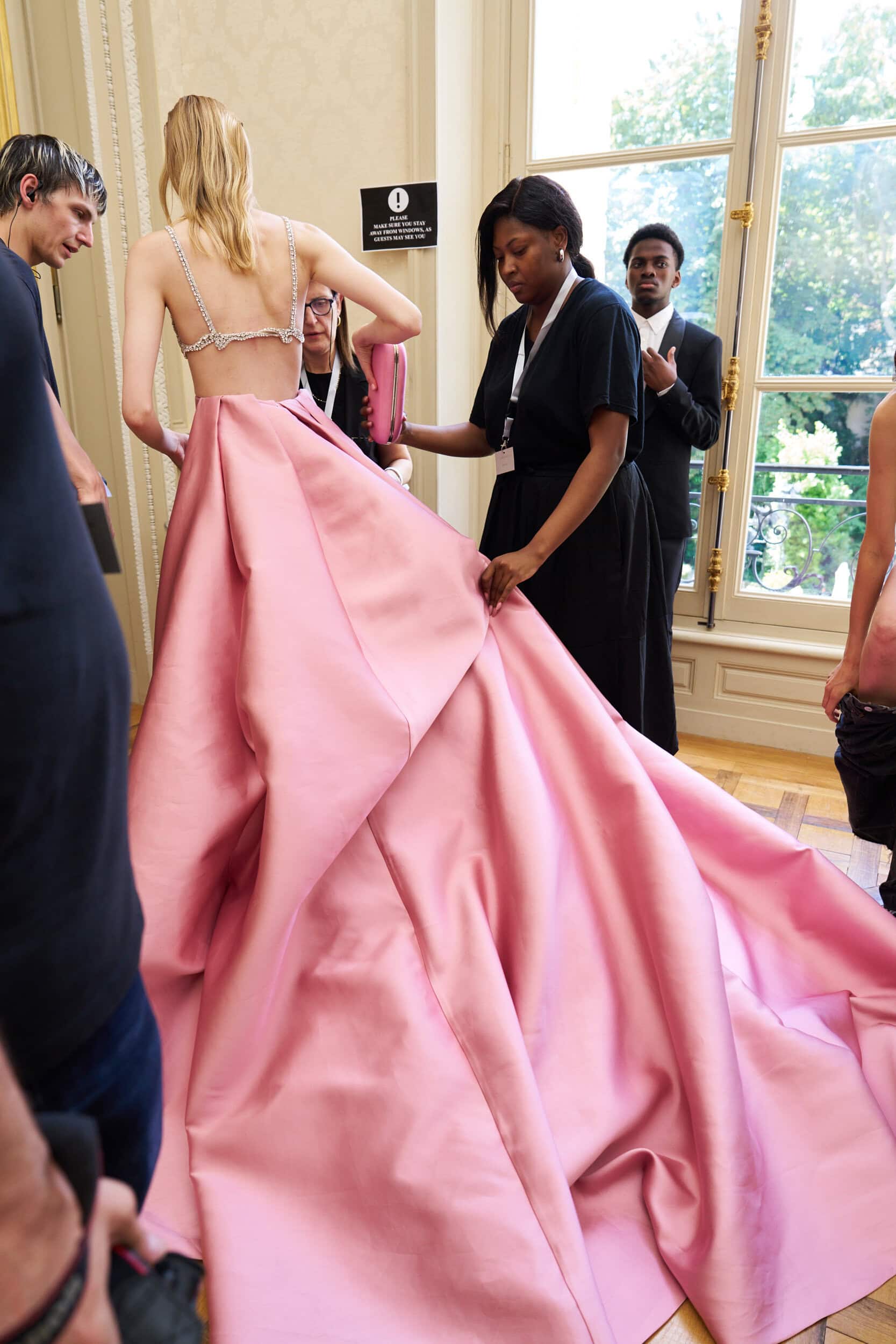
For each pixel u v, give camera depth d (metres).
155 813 1.62
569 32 3.72
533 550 2.15
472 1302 1.30
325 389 2.73
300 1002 1.63
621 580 2.52
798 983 2.04
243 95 3.82
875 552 2.17
